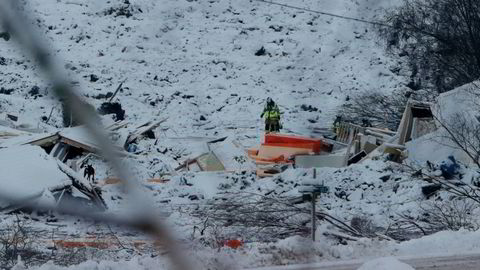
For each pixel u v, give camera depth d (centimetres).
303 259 2722
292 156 7519
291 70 17500
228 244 3080
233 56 19875
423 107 6900
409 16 10631
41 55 528
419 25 10556
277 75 18038
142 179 6047
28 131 9556
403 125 6969
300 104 14838
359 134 8075
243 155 7794
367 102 12200
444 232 3331
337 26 17150
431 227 3966
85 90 577
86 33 19950
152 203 702
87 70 17950
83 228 3356
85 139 599
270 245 2830
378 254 2916
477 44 9638
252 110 16388
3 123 10131
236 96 17275
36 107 12706
